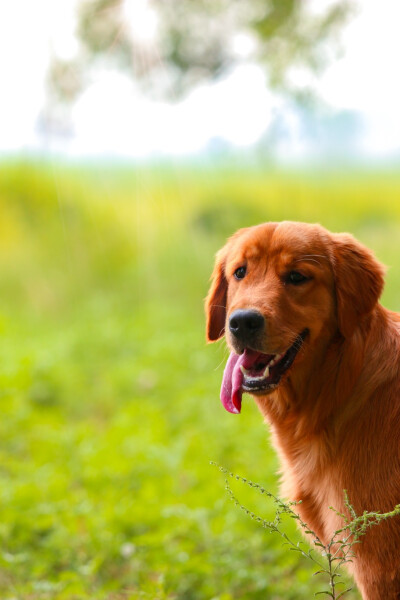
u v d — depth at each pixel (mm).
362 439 3477
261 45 10617
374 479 3400
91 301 13031
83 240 14242
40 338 11133
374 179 19547
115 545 4789
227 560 4441
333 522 3488
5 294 13352
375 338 3611
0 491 5652
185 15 10289
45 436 7070
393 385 3506
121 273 13859
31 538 4957
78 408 8344
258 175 16109
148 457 6309
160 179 14898
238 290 3676
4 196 14562
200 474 5918
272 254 3635
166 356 9430
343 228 15875
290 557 4562
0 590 4348
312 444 3635
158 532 4969
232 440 6586
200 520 4969
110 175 14828
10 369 8789
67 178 14891
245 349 3514
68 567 4684
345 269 3594
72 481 6070
